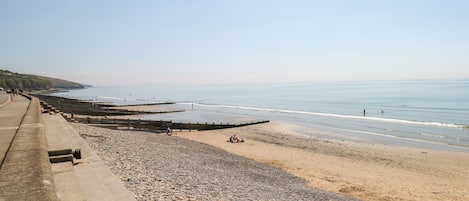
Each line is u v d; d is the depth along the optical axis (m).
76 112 57.00
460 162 23.50
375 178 18.78
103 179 6.37
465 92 113.44
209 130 40.84
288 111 71.56
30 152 5.16
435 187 17.22
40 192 3.17
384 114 60.81
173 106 89.75
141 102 109.06
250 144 30.25
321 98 112.19
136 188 8.41
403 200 14.70
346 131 40.41
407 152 27.16
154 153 17.02
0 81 147.38
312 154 25.67
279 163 21.97
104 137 20.03
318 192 14.09
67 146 8.08
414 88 162.88
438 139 34.00
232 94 171.75
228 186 11.49
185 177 11.51
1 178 3.62
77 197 5.02
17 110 19.31
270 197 11.09
